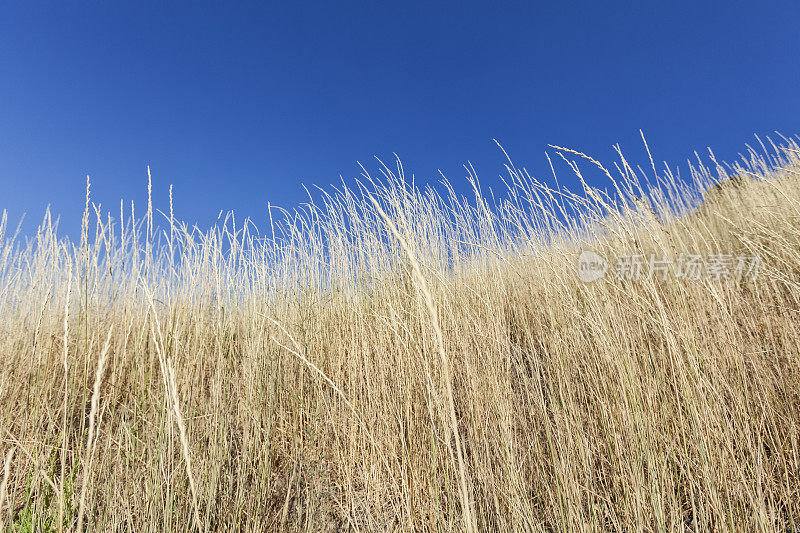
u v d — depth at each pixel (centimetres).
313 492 200
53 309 217
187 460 129
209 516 161
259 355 251
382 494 192
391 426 214
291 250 315
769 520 140
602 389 186
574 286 210
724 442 154
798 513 146
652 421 161
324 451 229
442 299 233
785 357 204
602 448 179
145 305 212
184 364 208
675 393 168
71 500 150
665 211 274
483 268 274
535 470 181
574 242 222
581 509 149
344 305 292
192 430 196
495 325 219
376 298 276
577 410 178
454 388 219
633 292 183
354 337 255
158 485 162
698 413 156
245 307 273
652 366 176
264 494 188
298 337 273
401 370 225
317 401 244
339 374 251
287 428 245
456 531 162
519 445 187
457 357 225
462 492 94
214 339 257
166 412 180
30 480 155
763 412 172
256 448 213
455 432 94
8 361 224
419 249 262
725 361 185
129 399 193
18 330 249
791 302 228
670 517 146
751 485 145
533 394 195
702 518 142
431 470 187
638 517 142
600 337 182
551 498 161
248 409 221
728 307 213
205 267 264
